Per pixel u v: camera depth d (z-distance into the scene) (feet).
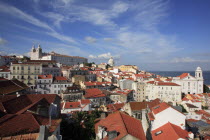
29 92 267.39
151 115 142.10
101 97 297.33
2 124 61.05
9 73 318.45
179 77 414.82
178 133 106.93
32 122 66.69
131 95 366.43
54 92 308.81
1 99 101.40
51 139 57.00
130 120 92.89
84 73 463.01
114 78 492.95
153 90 363.35
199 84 396.37
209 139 147.33
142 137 77.41
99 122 101.96
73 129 107.04
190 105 273.95
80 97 284.82
